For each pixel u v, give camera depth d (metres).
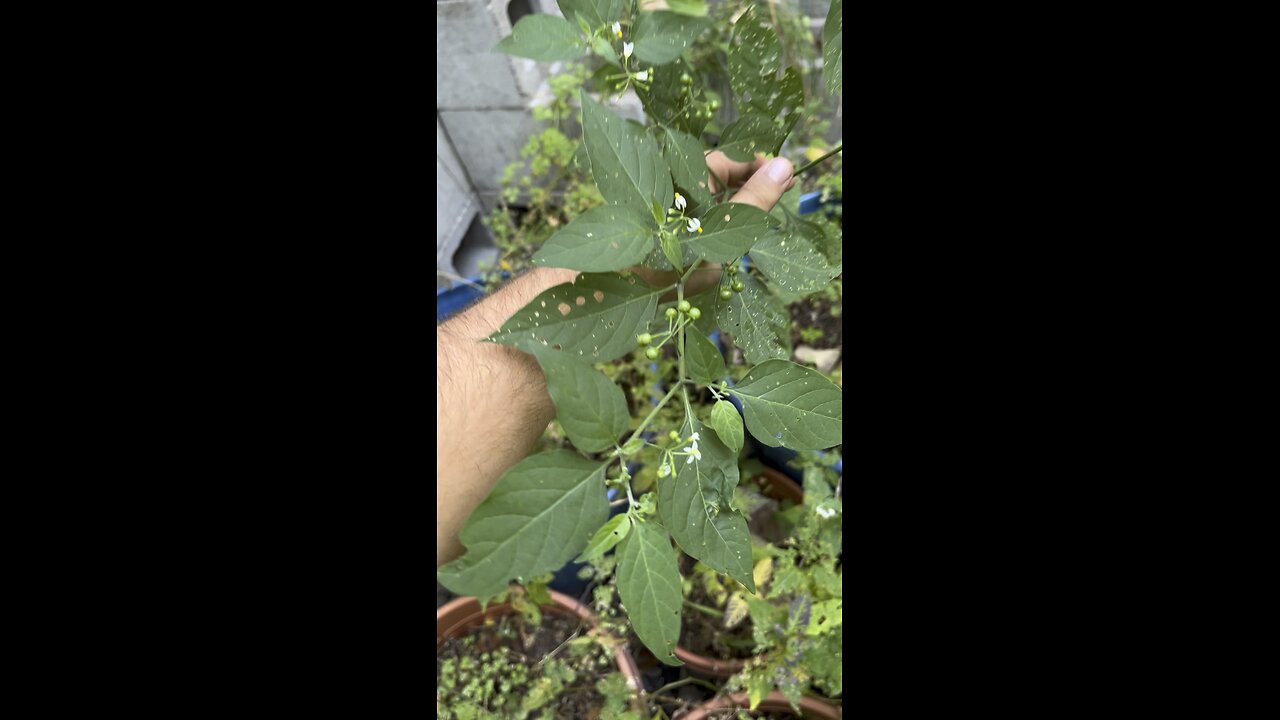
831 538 0.75
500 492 0.35
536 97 1.26
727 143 0.54
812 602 0.73
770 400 0.42
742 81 0.52
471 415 0.50
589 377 0.38
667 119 0.54
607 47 0.44
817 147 1.05
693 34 0.45
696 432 0.42
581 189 1.06
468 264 1.44
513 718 0.88
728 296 0.53
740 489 1.07
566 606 0.99
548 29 0.42
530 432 0.53
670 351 0.99
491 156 1.36
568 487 0.37
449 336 0.54
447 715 0.88
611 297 0.42
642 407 1.05
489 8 1.13
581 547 0.37
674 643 0.38
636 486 0.87
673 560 0.39
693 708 0.91
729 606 0.81
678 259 0.41
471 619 1.00
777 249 0.57
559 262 0.37
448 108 1.30
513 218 1.39
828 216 1.07
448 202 1.37
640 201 0.40
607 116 0.40
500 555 0.35
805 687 0.75
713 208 0.43
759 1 1.01
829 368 1.11
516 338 0.41
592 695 0.94
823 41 0.47
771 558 0.82
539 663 0.92
